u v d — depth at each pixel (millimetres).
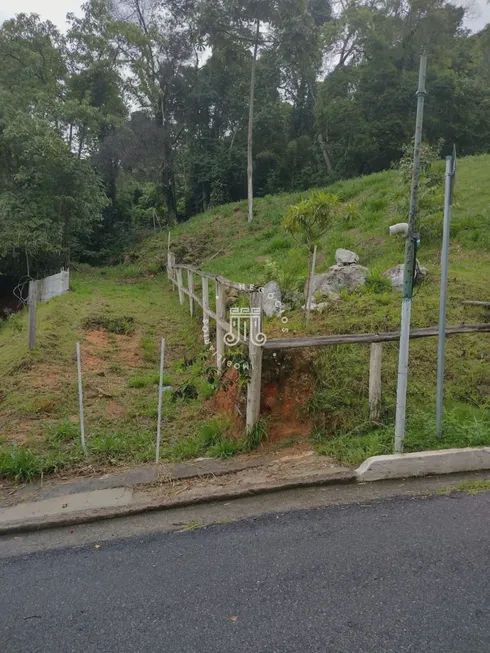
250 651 2234
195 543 3250
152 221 29781
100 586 2840
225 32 22344
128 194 30672
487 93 26234
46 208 17094
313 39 22797
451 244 10414
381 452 4262
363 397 5035
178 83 28562
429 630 2301
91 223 22688
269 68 28188
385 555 2934
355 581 2699
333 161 28734
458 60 28266
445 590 2582
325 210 6637
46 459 4684
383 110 25094
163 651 2271
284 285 8594
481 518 3301
